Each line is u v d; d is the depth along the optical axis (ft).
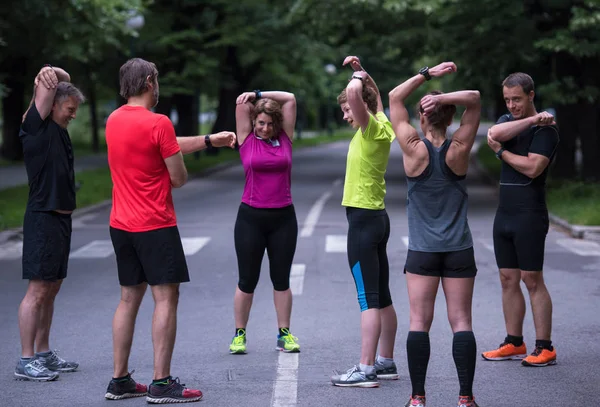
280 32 200.75
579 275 60.23
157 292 31.73
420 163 29.07
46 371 34.88
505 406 31.04
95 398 32.32
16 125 205.87
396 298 52.31
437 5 117.80
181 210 106.83
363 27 131.75
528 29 117.80
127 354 32.27
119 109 31.91
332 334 42.65
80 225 94.27
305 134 422.82
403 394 32.53
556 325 44.45
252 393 32.65
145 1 146.61
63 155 35.35
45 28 128.88
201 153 218.79
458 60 121.39
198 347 40.11
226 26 190.39
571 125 138.31
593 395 32.35
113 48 172.86
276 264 39.27
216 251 72.95
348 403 31.35
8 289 56.75
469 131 28.91
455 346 28.94
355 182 33.94
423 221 29.25
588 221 85.61
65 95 35.01
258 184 38.99
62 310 49.24
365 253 33.68
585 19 108.17
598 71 123.44
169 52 187.01
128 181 31.48
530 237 36.47
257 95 39.27
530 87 36.14
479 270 62.39
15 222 88.38
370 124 33.17
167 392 31.35
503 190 37.27
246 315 39.32
